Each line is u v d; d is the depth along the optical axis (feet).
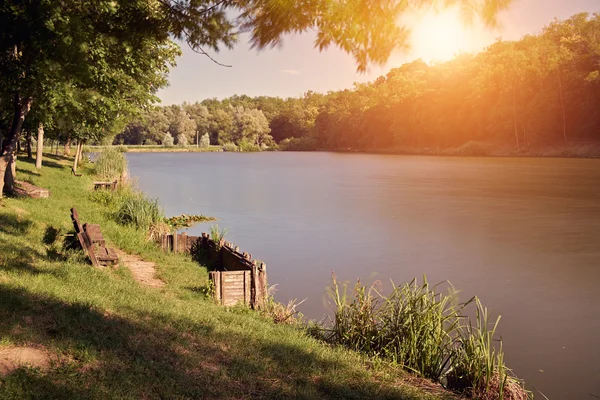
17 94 44.88
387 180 144.66
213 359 20.02
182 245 46.78
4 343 16.97
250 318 28.02
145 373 17.24
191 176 163.63
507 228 66.64
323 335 28.22
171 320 23.57
